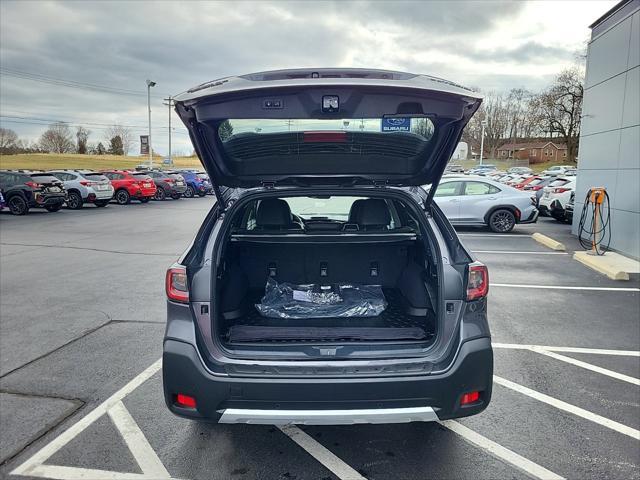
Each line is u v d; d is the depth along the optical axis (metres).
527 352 4.31
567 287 6.65
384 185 2.90
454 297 2.44
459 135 2.40
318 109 2.08
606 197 9.29
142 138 51.81
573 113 64.75
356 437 2.97
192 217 17.00
